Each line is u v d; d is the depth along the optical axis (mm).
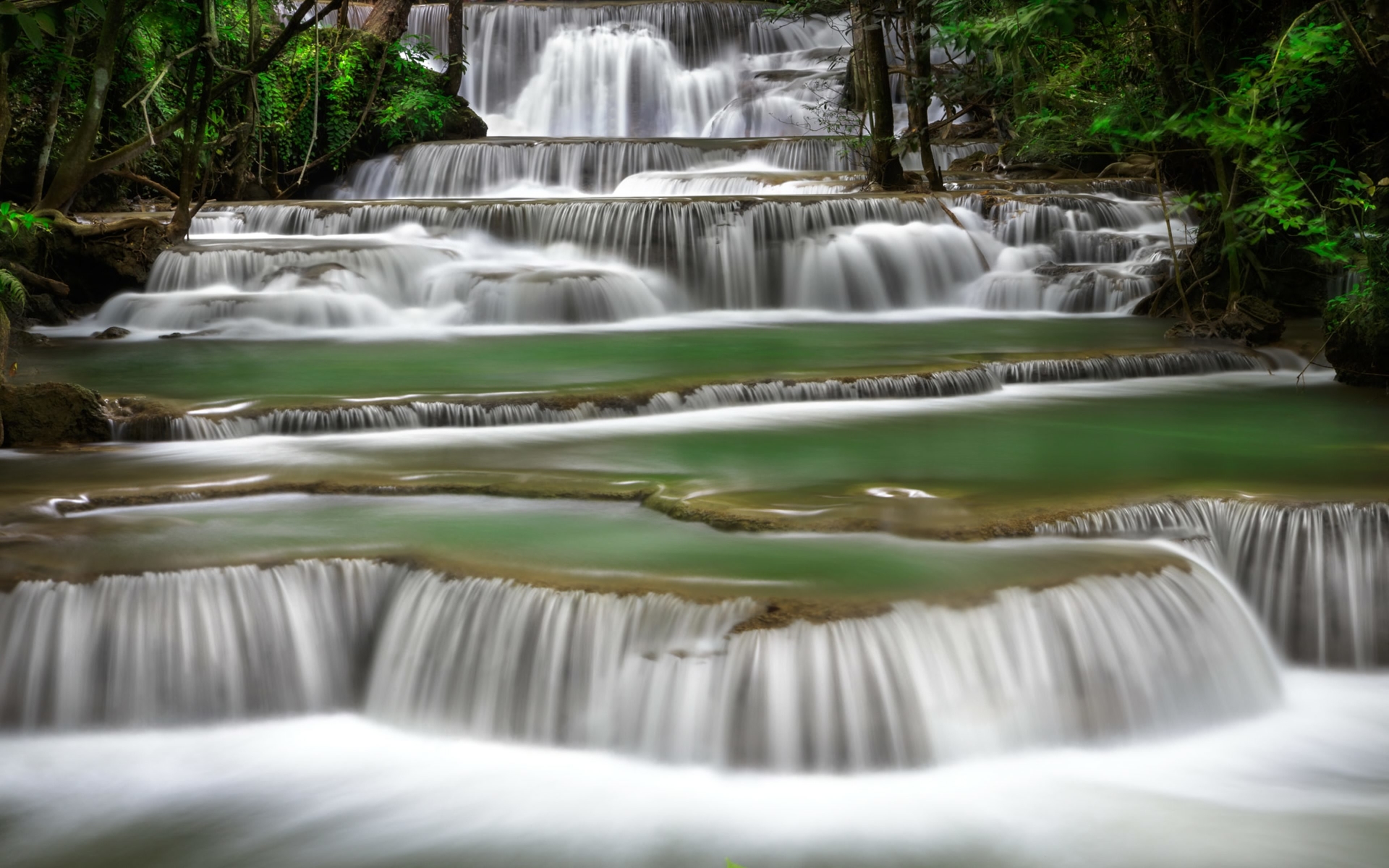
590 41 31688
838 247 16672
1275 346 13156
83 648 6184
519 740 5973
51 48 14859
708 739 5645
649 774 5695
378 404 9617
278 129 22156
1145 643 6195
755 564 6391
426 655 6250
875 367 11422
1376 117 14492
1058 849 5160
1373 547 7113
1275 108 13305
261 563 6449
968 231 17516
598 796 5574
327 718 6395
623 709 5785
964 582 6133
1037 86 17141
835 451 8836
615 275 15633
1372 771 5906
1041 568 6371
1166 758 5973
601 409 9984
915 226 17156
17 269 13961
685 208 16641
